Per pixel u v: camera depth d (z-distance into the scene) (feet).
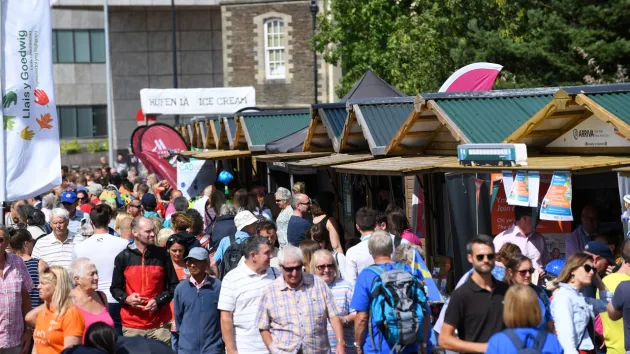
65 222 59.26
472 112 59.77
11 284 49.47
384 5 154.92
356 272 50.70
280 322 41.39
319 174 101.35
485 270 36.04
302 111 106.22
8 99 63.46
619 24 131.75
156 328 52.13
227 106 187.21
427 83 142.72
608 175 58.59
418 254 47.75
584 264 39.47
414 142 66.95
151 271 51.42
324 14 165.48
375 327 41.86
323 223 57.52
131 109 305.53
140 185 105.09
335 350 45.57
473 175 55.52
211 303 46.70
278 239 74.38
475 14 144.87
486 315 36.14
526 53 129.59
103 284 53.72
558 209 47.42
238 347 44.21
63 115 303.89
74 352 35.55
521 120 58.95
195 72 304.71
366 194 80.84
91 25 303.68
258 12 266.36
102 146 300.20
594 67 129.29
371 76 91.71
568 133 55.42
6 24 63.36
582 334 39.55
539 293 39.52
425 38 143.02
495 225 55.11
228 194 105.40
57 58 302.45
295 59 264.72
